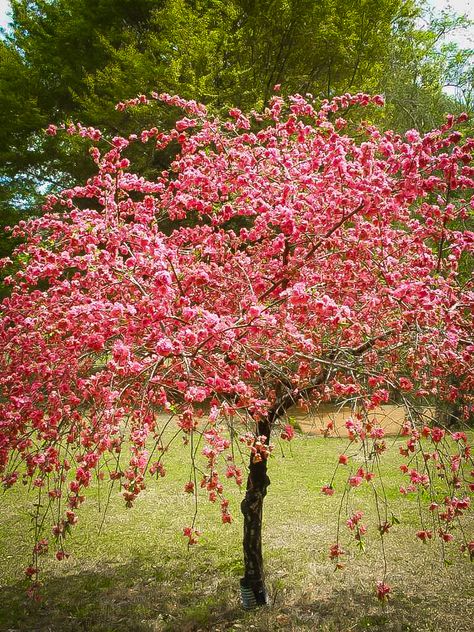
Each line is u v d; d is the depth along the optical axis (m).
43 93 13.82
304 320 3.32
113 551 4.96
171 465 7.31
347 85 13.16
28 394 3.21
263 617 3.79
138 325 2.95
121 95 11.06
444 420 5.07
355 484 3.04
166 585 4.35
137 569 4.63
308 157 4.06
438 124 13.12
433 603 3.95
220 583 4.36
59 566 4.71
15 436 3.10
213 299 3.84
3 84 13.38
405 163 2.92
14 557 4.86
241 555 4.85
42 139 13.52
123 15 13.61
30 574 3.38
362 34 12.91
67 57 13.85
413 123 13.13
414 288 3.01
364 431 2.98
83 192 4.12
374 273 3.50
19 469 7.04
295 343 2.98
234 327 2.82
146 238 3.13
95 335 2.80
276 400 3.60
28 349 3.43
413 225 3.70
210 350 3.02
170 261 3.25
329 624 3.68
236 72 11.18
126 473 2.80
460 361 3.12
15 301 3.71
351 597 4.06
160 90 10.88
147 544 5.09
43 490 6.36
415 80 13.93
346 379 3.38
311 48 13.02
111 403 2.85
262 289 3.38
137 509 5.90
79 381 2.96
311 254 3.56
